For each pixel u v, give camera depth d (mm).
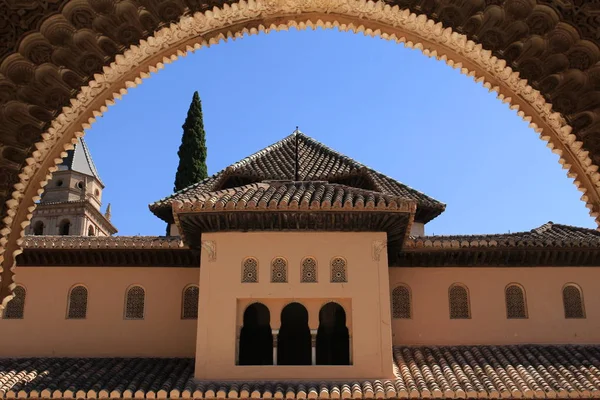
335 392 14359
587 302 17219
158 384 14984
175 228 21031
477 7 7148
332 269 15844
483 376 15141
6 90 7000
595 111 7188
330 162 21828
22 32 6797
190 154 27594
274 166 21484
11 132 7117
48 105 7168
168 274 17703
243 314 15734
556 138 7566
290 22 7984
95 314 17406
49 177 7457
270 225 16000
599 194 7434
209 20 7508
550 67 7211
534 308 17203
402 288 17484
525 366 15641
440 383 14805
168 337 17188
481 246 16938
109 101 7625
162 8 7164
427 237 17328
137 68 7656
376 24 7941
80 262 17734
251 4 7512
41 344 17172
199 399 14508
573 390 14328
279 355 16234
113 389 14656
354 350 15273
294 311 16531
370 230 16078
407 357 16297
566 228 18844
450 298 17375
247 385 14758
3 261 7234
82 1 6820
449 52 7844
